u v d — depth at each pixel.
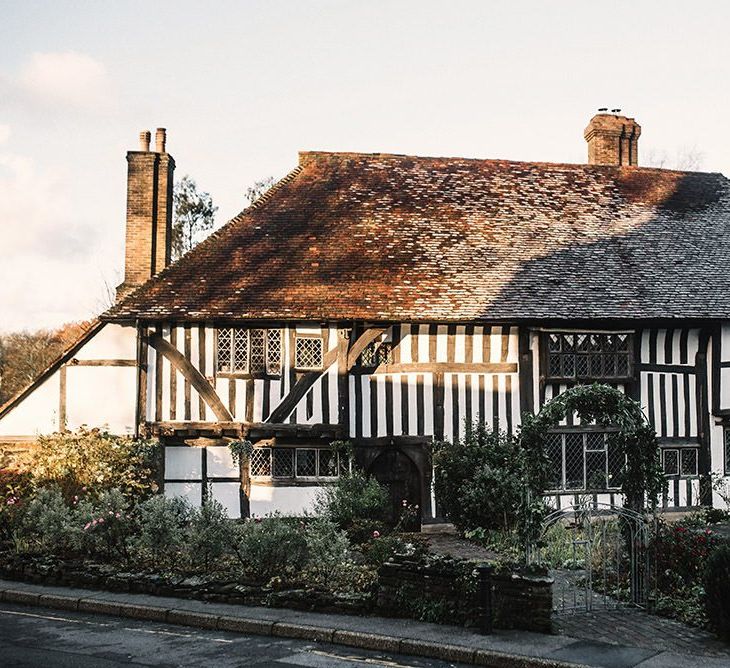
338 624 9.09
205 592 10.32
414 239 19.38
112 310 16.92
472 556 13.36
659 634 8.66
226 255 18.62
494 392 17.28
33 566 11.56
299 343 17.14
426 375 17.12
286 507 16.81
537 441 10.03
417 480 17.02
